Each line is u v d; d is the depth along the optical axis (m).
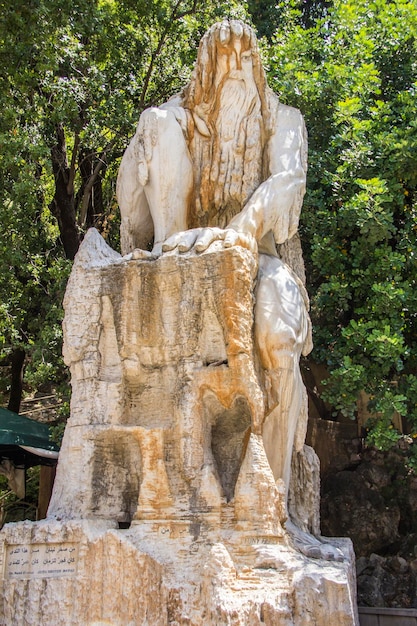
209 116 5.08
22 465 9.78
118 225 11.34
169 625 3.72
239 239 4.43
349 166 8.09
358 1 9.70
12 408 11.67
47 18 8.84
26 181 8.87
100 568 3.95
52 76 9.66
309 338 4.93
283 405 4.41
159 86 10.75
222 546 3.77
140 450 4.27
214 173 5.00
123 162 5.18
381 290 7.39
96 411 4.41
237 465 4.30
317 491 5.18
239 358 4.16
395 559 6.98
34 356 9.37
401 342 7.25
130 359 4.41
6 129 9.02
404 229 8.20
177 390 4.28
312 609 3.63
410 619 5.70
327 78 8.61
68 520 4.16
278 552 3.85
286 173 4.93
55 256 10.72
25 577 4.11
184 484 4.16
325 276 8.52
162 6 10.39
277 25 11.88
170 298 4.39
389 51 9.38
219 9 10.49
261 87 5.11
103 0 10.45
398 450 8.30
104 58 10.26
